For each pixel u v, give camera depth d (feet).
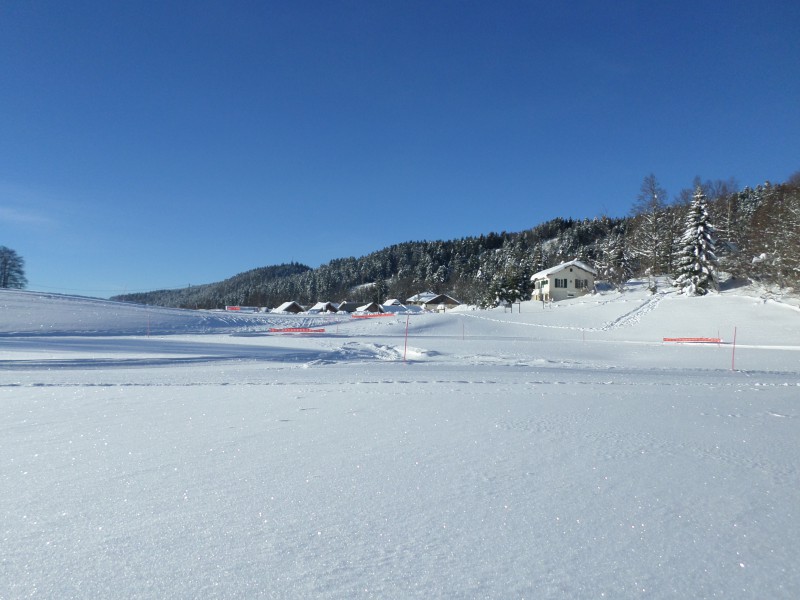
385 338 126.62
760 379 46.73
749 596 7.23
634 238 232.12
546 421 21.13
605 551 8.70
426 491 11.84
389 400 27.66
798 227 155.53
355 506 10.80
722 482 12.60
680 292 186.91
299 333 146.92
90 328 139.95
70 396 30.04
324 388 33.83
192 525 9.72
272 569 7.92
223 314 187.01
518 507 10.80
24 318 140.26
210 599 7.01
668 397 29.43
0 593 7.16
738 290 184.03
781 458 14.98
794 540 9.19
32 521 9.92
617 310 173.58
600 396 29.60
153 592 7.22
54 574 7.75
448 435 18.24
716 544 9.02
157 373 49.96
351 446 16.49
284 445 16.65
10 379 43.50
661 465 14.17
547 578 7.71
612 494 11.68
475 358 78.28
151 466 14.03
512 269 289.74
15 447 16.47
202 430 19.24
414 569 7.96
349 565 8.08
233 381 40.78
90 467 13.94
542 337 136.87
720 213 227.61
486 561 8.27
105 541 8.99
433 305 362.53
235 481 12.59
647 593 7.28
